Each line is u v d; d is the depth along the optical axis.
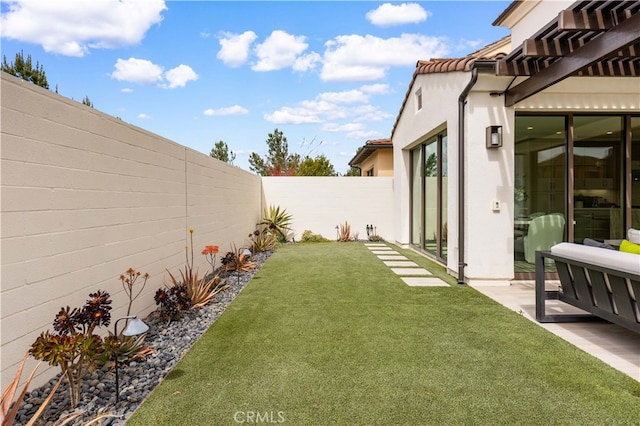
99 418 2.28
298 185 13.12
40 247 2.76
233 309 4.86
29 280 2.65
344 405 2.55
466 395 2.67
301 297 5.43
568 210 6.34
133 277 4.09
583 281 3.80
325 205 13.17
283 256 9.55
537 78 4.97
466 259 6.22
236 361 3.27
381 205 13.17
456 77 6.54
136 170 4.26
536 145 6.32
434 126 7.70
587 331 3.97
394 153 12.42
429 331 3.98
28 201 2.64
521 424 2.32
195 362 3.26
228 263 7.14
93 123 3.43
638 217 6.43
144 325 2.88
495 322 4.27
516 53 4.72
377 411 2.48
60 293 2.97
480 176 6.00
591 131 6.37
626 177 6.36
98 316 2.73
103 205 3.58
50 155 2.87
